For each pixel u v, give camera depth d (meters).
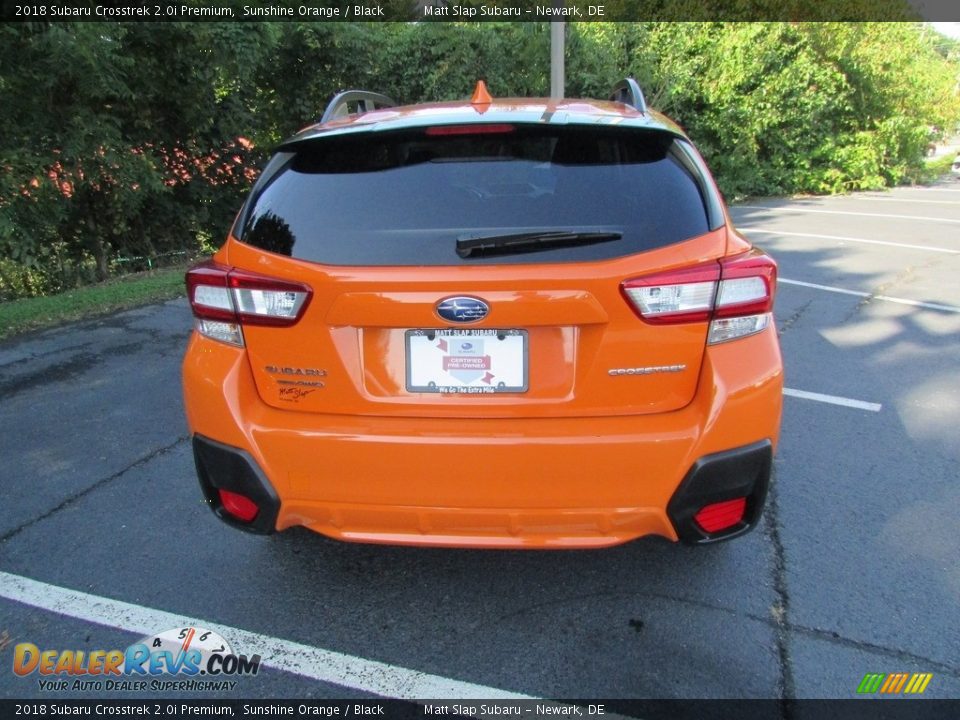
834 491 3.27
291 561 2.83
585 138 2.34
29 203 7.22
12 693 2.20
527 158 2.29
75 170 7.56
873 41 15.92
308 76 11.13
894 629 2.39
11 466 3.62
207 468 2.29
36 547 2.93
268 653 2.36
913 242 10.01
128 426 4.09
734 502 2.20
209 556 2.87
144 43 7.87
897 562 2.74
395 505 2.16
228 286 2.19
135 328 6.10
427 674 2.26
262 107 11.02
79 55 6.51
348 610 2.56
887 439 3.81
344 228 2.17
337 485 2.16
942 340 5.54
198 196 10.09
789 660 2.27
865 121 16.92
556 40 8.94
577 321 2.04
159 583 2.71
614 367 2.08
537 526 2.15
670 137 2.36
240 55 8.30
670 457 2.07
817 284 7.52
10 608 2.56
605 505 2.11
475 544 2.21
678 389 2.12
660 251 2.07
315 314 2.11
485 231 2.09
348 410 2.17
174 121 9.23
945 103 18.03
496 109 2.54
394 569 2.78
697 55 14.77
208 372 2.23
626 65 14.14
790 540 2.90
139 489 3.39
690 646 2.34
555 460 2.07
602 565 2.77
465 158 2.30
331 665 2.30
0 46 6.26
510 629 2.44
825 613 2.47
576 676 2.23
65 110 7.29
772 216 13.03
